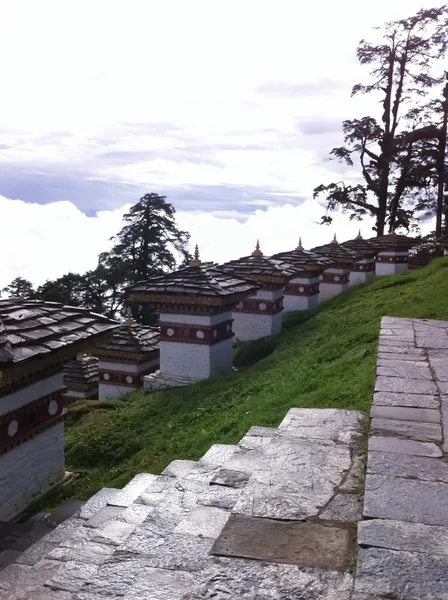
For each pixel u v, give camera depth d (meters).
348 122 40.47
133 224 46.91
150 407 12.01
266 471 4.26
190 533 3.64
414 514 3.22
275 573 2.81
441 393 5.53
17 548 5.87
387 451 4.16
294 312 21.08
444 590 2.51
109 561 3.29
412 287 17.97
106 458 9.93
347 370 9.48
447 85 36.72
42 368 7.57
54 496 7.95
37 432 7.81
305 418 5.66
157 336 17.95
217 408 10.77
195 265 15.09
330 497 3.79
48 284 40.28
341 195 40.84
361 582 2.56
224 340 14.61
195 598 2.57
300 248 23.14
